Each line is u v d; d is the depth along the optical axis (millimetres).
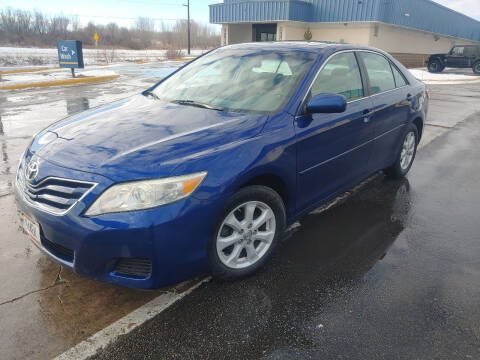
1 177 4617
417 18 27391
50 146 2510
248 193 2479
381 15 23062
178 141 2395
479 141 6898
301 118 2861
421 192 4434
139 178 2115
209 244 2348
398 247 3186
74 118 3031
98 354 2033
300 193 2957
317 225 3559
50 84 14211
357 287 2631
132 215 2074
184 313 2344
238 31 28391
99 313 2334
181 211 2150
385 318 2334
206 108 2951
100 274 2193
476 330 2250
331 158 3189
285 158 2672
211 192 2248
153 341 2123
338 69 3371
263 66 3271
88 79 15664
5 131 6898
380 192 4406
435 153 6094
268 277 2725
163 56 39031
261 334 2188
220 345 2102
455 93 14180
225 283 2643
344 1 23812
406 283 2689
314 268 2850
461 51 23828
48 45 52344
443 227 3568
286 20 24172
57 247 2334
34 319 2271
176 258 2215
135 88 13484
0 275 2678
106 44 59969
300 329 2230
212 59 3689
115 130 2613
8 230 3328
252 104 2920
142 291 2545
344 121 3234
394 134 4219
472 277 2777
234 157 2381
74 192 2158
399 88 4316
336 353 2061
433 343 2143
